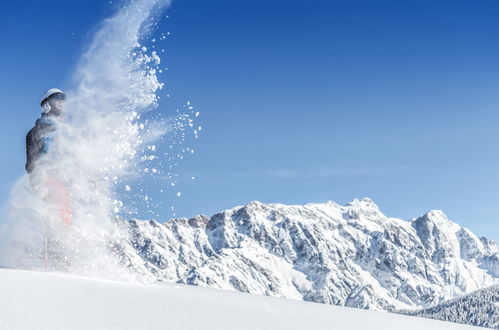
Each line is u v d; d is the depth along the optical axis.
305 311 11.66
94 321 7.37
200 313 9.10
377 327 10.87
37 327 6.71
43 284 9.19
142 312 8.35
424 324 13.28
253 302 11.92
